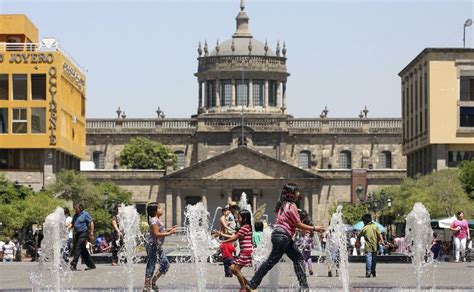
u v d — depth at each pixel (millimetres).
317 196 173125
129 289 38500
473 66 123938
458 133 124062
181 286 40344
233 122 189875
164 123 190375
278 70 194875
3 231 93812
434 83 124062
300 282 35719
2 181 101750
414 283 43094
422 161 132750
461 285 41281
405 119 144125
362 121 188375
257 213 127750
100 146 188750
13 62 112875
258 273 35188
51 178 114875
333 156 189000
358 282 44156
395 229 127688
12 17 120812
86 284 42000
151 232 37656
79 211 51688
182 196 174875
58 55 113188
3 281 44812
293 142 189500
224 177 172750
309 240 52094
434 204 104688
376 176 173250
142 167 186000
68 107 120625
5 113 113438
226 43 197250
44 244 39406
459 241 64688
